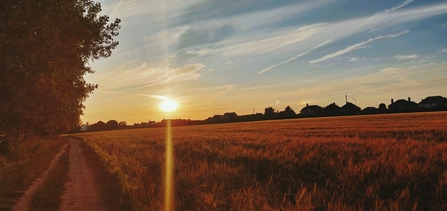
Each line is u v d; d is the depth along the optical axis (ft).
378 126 149.28
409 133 100.01
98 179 56.95
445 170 40.32
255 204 32.42
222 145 93.66
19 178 49.83
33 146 105.09
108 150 121.80
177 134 198.90
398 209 29.71
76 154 119.24
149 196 36.88
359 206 30.94
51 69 50.42
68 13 53.72
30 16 43.57
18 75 45.32
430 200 33.24
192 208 34.04
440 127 114.93
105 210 35.73
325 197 34.12
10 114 57.21
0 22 40.24
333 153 60.29
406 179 37.14
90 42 65.10
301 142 79.20
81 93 84.28
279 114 529.04
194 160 66.23
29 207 36.14
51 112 71.31
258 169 52.95
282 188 41.68
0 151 72.84
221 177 45.29
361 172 40.60
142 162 71.36
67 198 41.75
